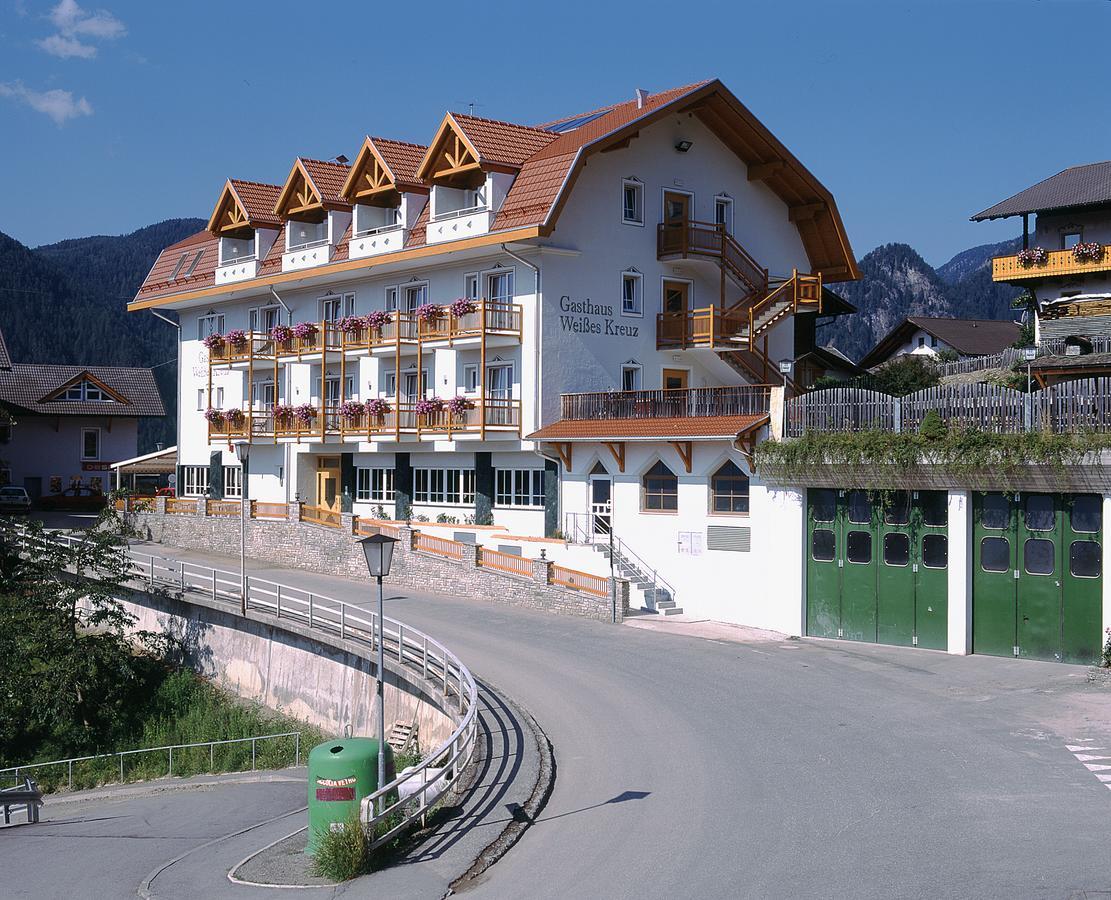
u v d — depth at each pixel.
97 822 22.84
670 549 31.44
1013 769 15.85
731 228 42.19
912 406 25.42
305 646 29.61
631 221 39.56
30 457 68.31
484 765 17.31
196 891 14.23
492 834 14.34
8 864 18.83
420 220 40.91
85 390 69.94
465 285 40.09
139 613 37.06
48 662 32.44
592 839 13.96
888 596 25.92
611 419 34.59
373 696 26.70
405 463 43.41
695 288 41.62
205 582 37.25
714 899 11.73
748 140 41.78
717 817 14.45
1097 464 21.94
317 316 47.12
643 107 40.94
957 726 18.47
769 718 19.66
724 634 27.83
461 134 37.78
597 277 38.56
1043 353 35.00
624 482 33.06
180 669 34.56
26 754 31.03
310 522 42.12
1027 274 48.28
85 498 66.19
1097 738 17.30
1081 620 22.78
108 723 32.12
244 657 32.28
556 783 16.53
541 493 37.78
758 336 40.28
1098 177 49.22
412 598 34.00
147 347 173.75
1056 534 23.12
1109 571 22.28
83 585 34.31
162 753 29.55
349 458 46.19
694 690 22.02
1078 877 11.66
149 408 71.56
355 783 15.22
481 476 39.84
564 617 30.58
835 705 20.39
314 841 15.16
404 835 14.58
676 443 30.81
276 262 47.59
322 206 44.62
